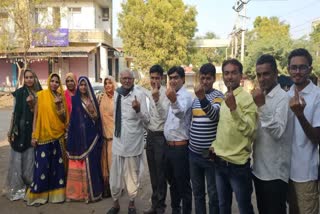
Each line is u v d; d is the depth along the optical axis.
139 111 4.76
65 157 5.55
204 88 4.08
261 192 3.43
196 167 4.14
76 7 27.42
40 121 5.34
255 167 3.45
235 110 3.30
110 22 31.34
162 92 4.76
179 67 4.43
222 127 3.58
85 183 5.43
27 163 5.59
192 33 32.84
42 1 23.58
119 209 5.20
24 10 22.11
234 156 3.47
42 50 24.64
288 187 3.38
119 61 35.50
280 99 3.21
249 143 3.45
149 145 4.96
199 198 4.21
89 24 27.62
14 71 27.95
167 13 30.17
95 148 5.52
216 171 3.73
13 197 5.60
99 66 28.38
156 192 5.01
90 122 5.45
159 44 30.11
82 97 5.44
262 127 3.21
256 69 3.34
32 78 5.58
